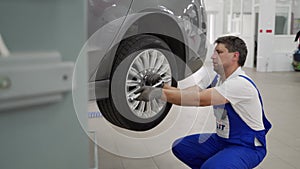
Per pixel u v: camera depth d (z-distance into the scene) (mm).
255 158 1534
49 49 402
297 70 7316
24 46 388
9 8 377
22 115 393
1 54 359
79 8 415
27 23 387
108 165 1910
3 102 355
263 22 7133
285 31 7535
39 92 371
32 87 365
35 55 378
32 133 404
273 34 7195
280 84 5375
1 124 383
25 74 359
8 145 392
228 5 9094
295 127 2865
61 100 417
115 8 1667
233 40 1517
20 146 399
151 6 1836
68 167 439
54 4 399
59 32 406
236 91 1470
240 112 1530
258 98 1560
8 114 384
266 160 2113
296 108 3615
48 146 419
